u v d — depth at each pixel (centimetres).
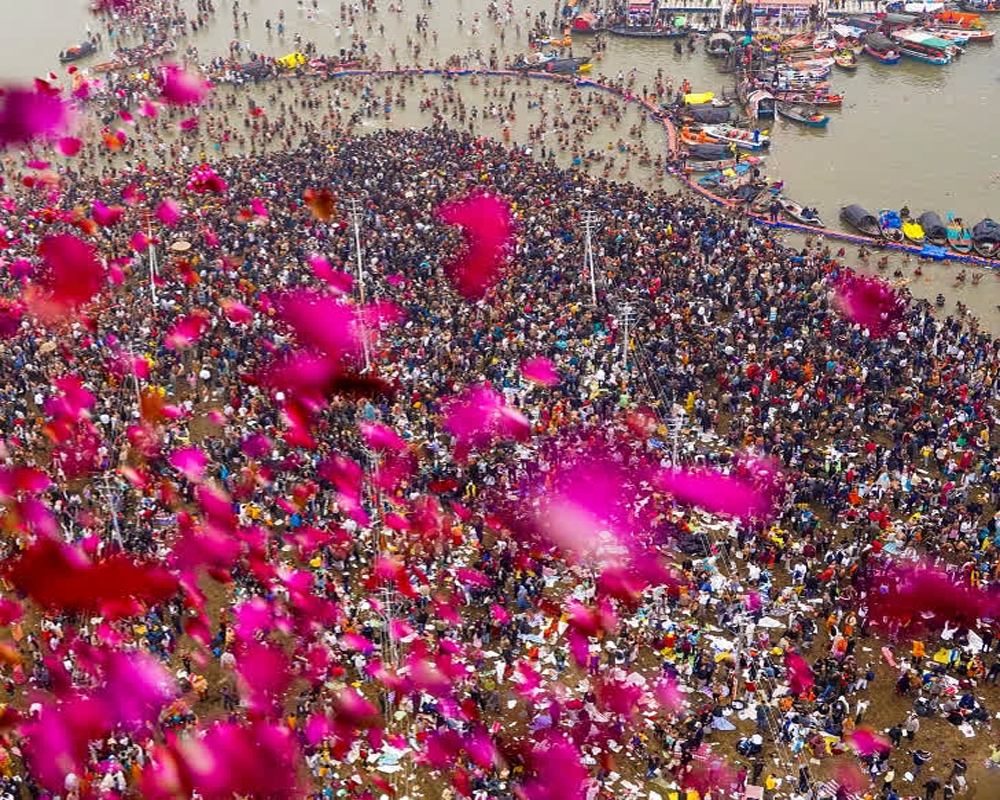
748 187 11175
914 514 6525
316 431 7225
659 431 7269
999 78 14200
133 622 5816
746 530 6412
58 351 8000
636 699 5453
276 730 5262
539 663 5666
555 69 14138
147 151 12019
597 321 8356
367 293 8675
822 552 6284
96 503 6606
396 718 5356
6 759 5100
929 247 10238
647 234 9588
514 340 8125
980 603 5909
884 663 5653
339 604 5956
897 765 5169
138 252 9312
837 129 12938
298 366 7819
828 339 8206
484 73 14275
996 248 10175
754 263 9219
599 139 12512
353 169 10675
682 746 5181
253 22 16075
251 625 5809
